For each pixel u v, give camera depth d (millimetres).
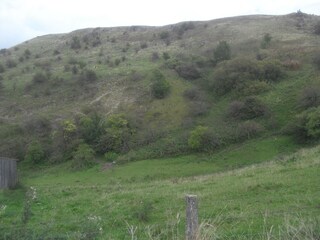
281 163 24266
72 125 53156
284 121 48594
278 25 94812
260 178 19156
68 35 116625
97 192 21734
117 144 49688
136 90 63688
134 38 103688
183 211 14055
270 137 46031
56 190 23172
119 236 11445
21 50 108875
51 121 58750
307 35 82375
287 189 15758
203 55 77562
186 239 6355
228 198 15664
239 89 57156
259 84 56375
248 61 60781
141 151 48000
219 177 23172
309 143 42500
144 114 56875
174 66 69938
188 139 47188
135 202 16719
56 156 50375
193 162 43375
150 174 40125
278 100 52875
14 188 24500
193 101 57406
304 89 51969
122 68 75625
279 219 11070
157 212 14539
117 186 24688
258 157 41844
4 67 89438
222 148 45750
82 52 97312
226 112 53156
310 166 20234
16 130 58094
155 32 105562
